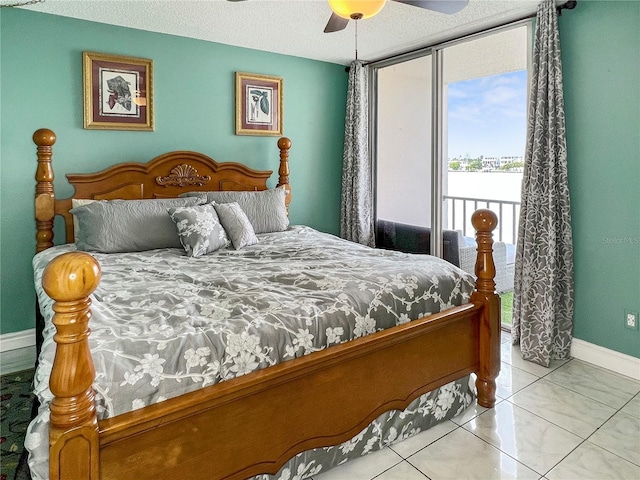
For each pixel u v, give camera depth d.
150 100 3.39
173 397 1.28
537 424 2.12
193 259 2.58
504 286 4.08
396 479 1.74
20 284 3.01
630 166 2.55
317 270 2.15
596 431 2.06
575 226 2.85
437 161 3.84
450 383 2.14
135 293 1.82
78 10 2.93
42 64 2.98
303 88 4.20
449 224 3.92
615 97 2.59
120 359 1.25
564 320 2.87
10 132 2.90
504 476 1.75
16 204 2.96
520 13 3.03
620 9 2.53
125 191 3.27
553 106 2.75
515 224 3.58
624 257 2.62
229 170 3.75
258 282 2.00
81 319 1.11
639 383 2.54
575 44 2.75
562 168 2.76
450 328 2.07
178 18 3.08
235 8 2.90
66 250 2.75
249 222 3.11
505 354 2.98
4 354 2.95
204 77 3.63
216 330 1.44
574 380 2.59
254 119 3.92
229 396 1.35
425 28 3.33
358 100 4.23
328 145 4.42
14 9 2.87
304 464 1.66
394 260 2.43
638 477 1.74
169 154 3.43
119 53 3.25
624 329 2.65
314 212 4.39
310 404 1.59
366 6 2.00
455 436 2.02
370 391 1.77
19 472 1.75
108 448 1.17
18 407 2.29
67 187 3.14
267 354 1.48
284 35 3.47
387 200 4.42
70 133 3.12
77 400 1.11
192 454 1.32
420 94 3.97
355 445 1.81
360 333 1.74
